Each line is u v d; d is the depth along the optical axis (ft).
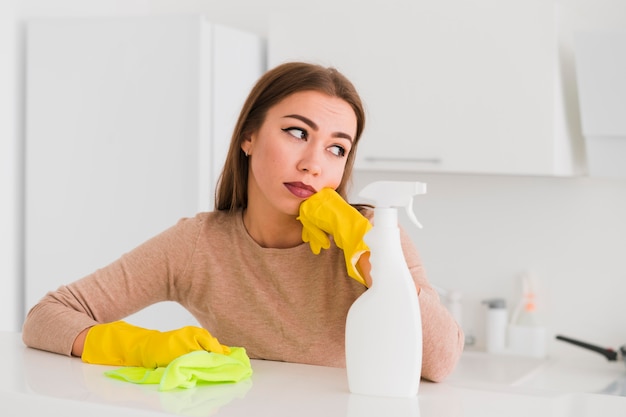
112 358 4.62
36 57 10.19
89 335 4.74
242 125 5.14
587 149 9.27
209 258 5.46
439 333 4.43
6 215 10.23
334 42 9.90
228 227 5.52
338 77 4.92
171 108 9.69
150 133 9.78
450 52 9.49
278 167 4.85
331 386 4.14
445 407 3.74
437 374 4.47
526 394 4.04
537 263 10.41
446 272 10.80
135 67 9.81
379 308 3.92
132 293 5.53
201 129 9.61
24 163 10.44
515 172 9.31
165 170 9.73
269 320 5.27
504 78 9.31
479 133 9.42
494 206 10.57
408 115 9.66
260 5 11.37
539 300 10.40
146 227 9.81
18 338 5.56
